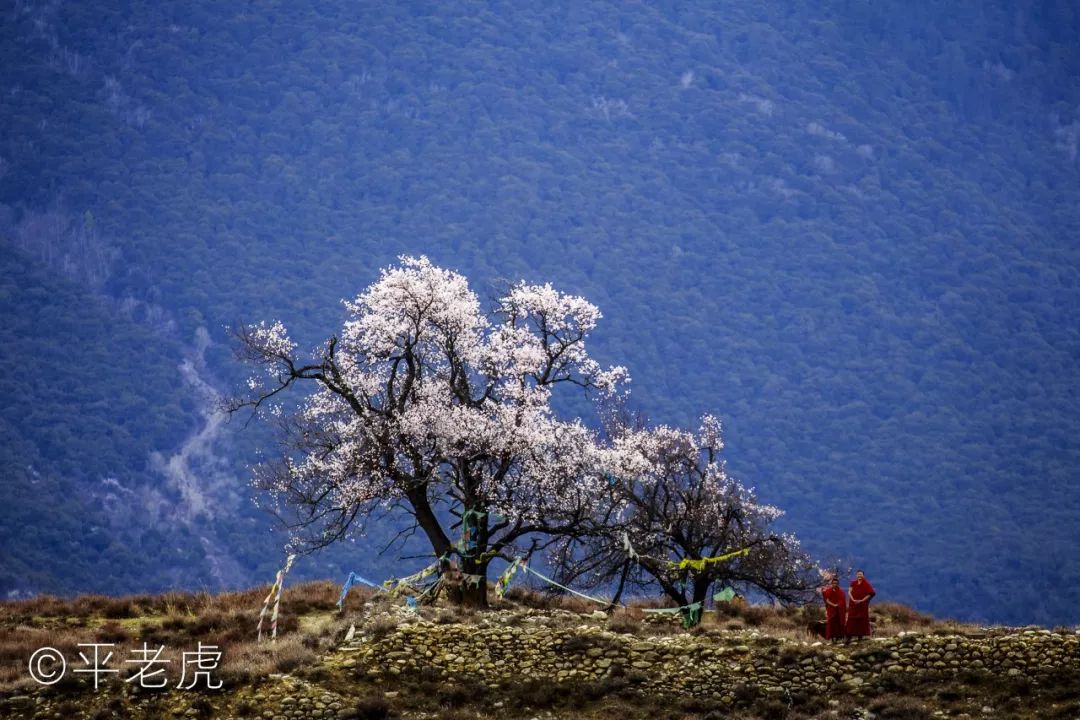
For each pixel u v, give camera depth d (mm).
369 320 78938
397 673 63500
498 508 77500
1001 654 62375
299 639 67250
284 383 80125
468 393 80938
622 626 68312
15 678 63406
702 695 62031
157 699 60938
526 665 64312
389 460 77312
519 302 82688
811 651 63719
